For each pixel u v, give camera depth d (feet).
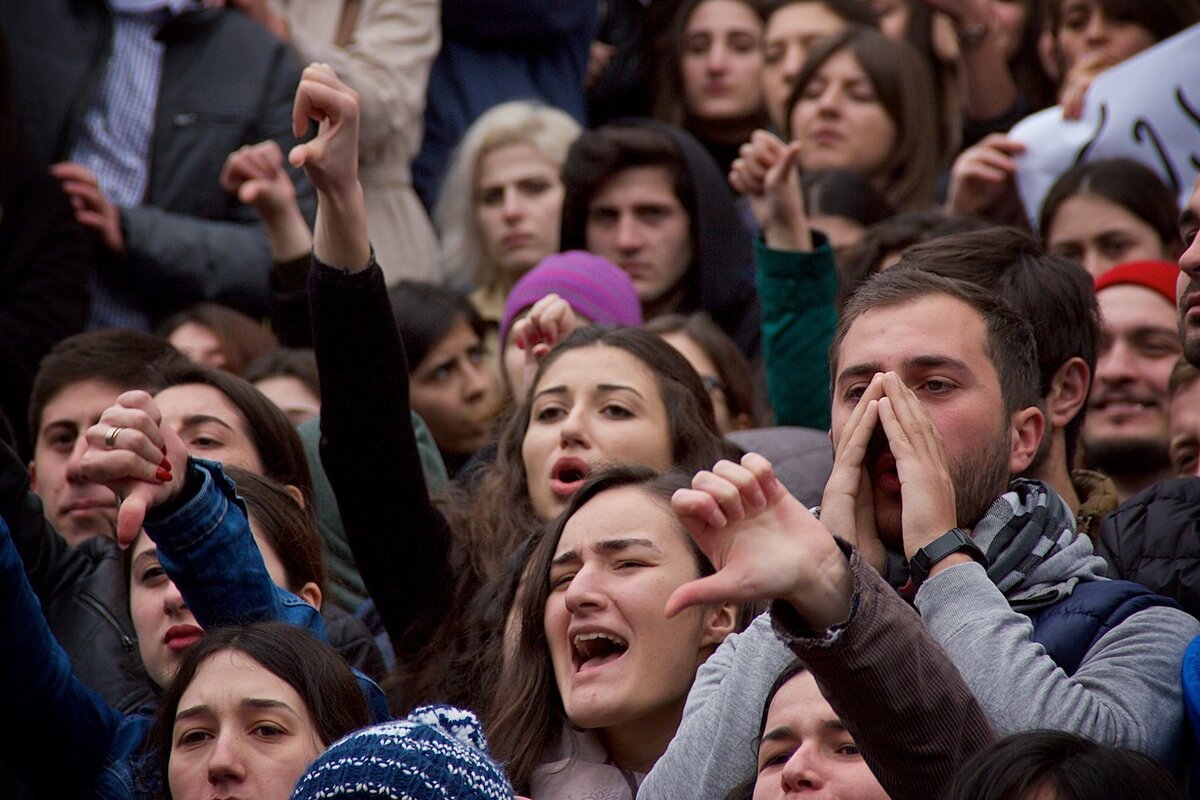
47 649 31.89
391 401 37.01
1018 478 32.96
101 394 44.65
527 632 34.01
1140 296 45.03
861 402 30.55
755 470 24.39
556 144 60.54
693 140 55.88
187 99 59.67
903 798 25.04
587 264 49.62
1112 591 31.01
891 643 24.47
